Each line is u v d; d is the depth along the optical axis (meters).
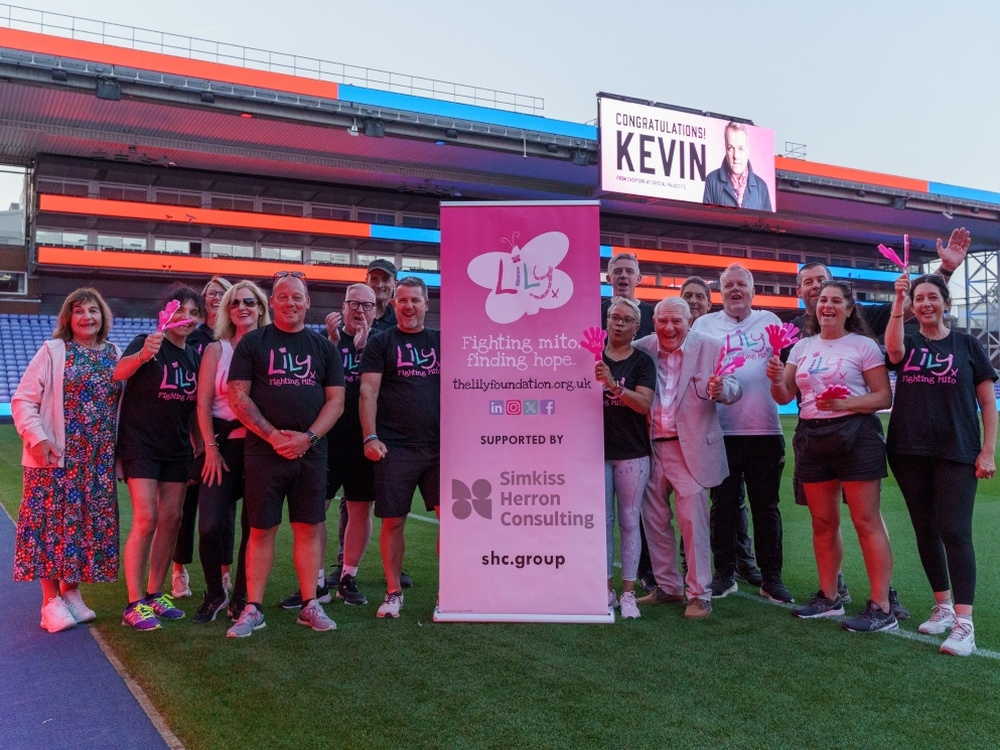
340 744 2.26
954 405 3.25
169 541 3.72
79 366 3.50
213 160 23.81
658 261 29.91
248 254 25.70
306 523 3.48
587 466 3.68
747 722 2.42
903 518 6.67
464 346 3.75
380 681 2.78
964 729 2.37
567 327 3.73
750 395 4.12
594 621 3.55
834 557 3.67
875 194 30.36
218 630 3.44
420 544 5.61
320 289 26.42
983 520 6.48
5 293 22.03
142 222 23.41
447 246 3.79
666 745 2.26
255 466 3.39
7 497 7.18
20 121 20.72
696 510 3.68
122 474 3.60
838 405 3.41
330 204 27.84
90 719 2.52
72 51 18.12
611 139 24.73
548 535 3.66
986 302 37.97
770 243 35.31
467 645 3.21
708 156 26.52
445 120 22.91
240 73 20.05
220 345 3.68
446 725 2.39
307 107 20.72
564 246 3.76
